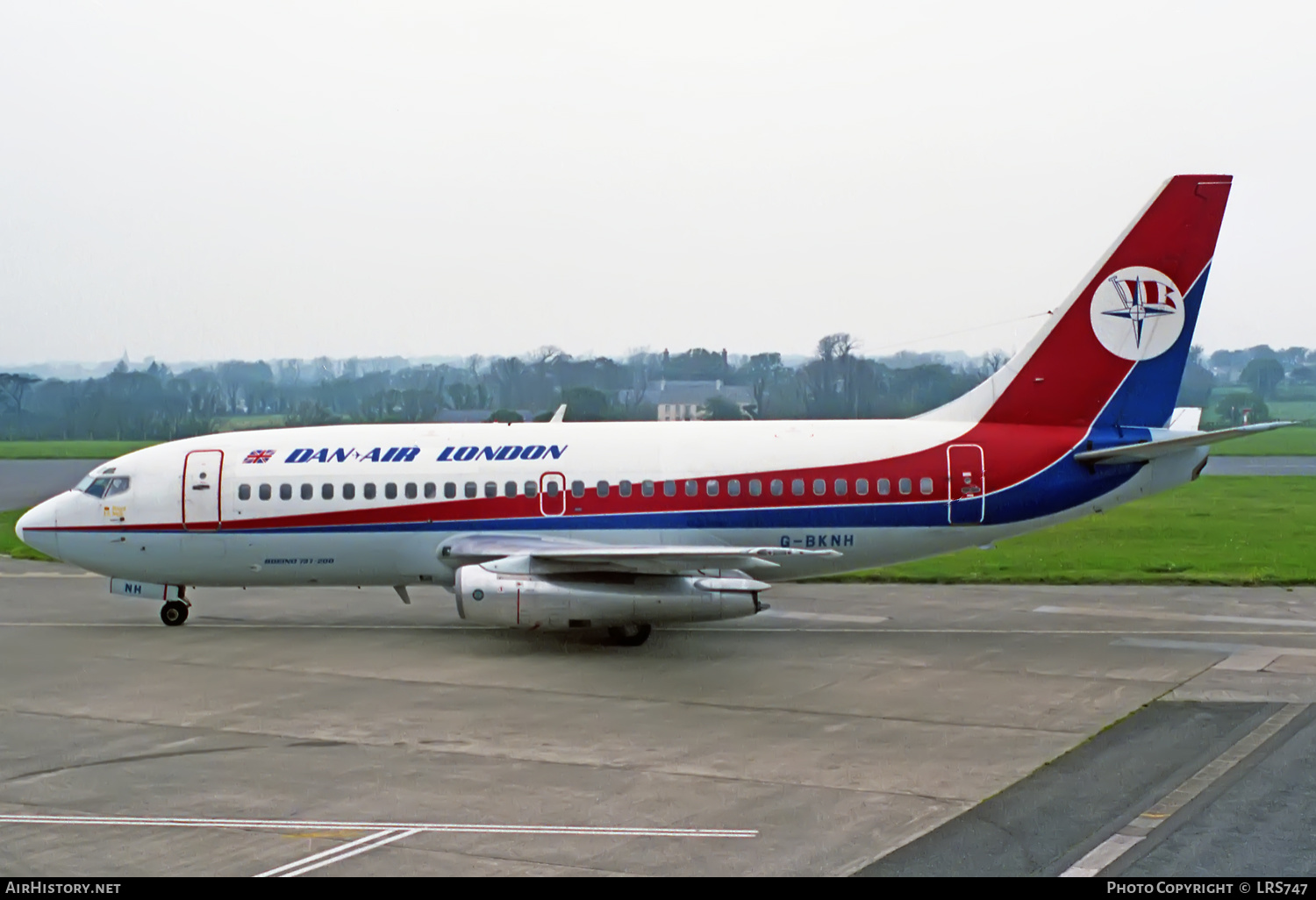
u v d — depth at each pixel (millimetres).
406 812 32406
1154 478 58188
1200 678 48500
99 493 58719
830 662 51875
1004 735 40094
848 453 57812
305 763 36969
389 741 39500
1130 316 57719
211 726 41375
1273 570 77938
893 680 48438
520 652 54031
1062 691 46406
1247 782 34875
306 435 60000
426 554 58406
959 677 48844
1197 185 57250
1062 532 101125
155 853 29422
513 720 42219
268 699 45281
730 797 33656
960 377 187000
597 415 190750
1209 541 93750
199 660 52281
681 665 51312
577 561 51625
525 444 58938
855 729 41031
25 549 92438
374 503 57938
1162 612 63875
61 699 45188
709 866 28500
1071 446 57656
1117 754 37781
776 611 64688
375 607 65750
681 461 57938
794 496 57531
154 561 58500
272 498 58000
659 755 37844
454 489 57906
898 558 58562
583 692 46469
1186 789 34250
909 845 29875
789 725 41500
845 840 30203
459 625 60281
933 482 57469
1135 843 30000
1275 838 30344
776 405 191625
